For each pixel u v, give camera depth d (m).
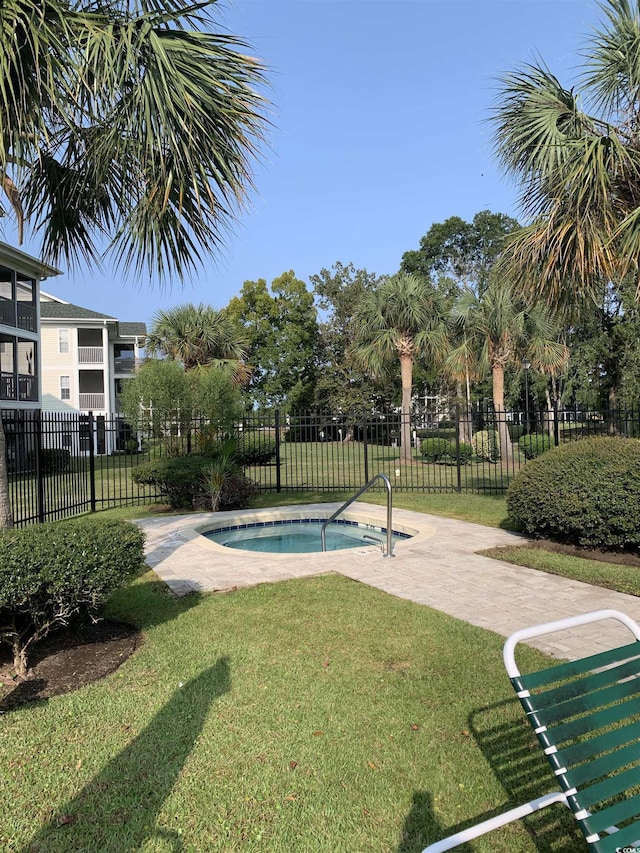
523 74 6.02
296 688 3.06
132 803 2.14
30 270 20.03
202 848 1.92
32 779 2.29
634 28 5.30
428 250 35.31
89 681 3.20
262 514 9.32
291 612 4.32
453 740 2.55
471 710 2.81
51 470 10.62
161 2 3.56
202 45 3.56
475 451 19.38
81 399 28.58
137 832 1.99
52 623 3.36
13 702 2.95
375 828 2.00
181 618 4.23
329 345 36.31
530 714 1.46
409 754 2.44
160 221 4.29
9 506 4.06
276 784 2.25
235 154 3.88
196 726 2.69
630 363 18.03
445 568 5.66
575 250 5.43
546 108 5.86
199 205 4.09
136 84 3.44
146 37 3.39
